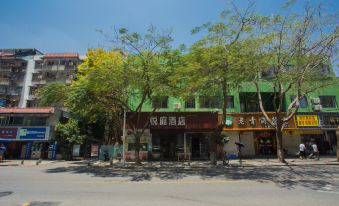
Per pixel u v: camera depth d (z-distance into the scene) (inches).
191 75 626.5
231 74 608.7
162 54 665.6
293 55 676.1
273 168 653.3
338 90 1027.9
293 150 1030.4
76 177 498.3
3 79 1786.4
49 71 1782.7
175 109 960.3
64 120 1178.6
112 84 643.5
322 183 408.2
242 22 644.7
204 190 354.0
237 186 385.7
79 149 1104.2
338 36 638.5
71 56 1781.5
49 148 1084.5
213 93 714.8
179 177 496.7
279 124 777.6
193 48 642.8
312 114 985.5
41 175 526.9
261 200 292.2
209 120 940.6
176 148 987.3
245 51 625.6
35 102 1727.4
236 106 992.9
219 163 786.2
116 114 901.8
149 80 644.1
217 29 636.1
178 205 269.1
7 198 303.0
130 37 662.5
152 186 390.0
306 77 709.9
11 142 1116.5
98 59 933.2
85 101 705.6
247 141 1035.9
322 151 1034.1
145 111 968.3
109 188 372.2
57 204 273.6
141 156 949.2
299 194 324.8
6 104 1728.6
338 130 785.6
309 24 658.2
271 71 806.5
